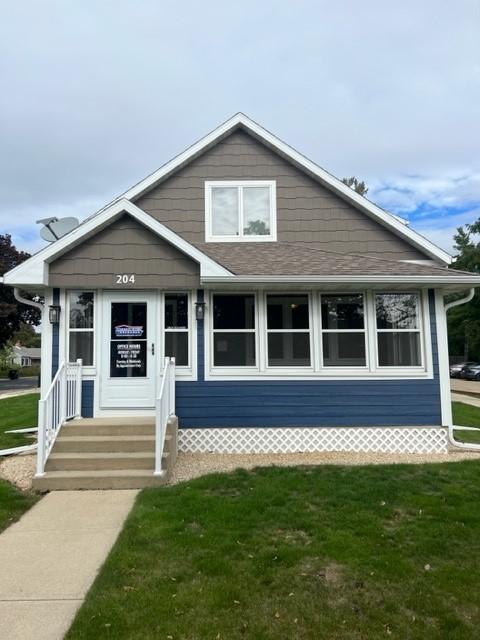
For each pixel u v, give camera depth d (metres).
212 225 10.38
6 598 3.54
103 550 4.38
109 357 8.53
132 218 8.51
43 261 8.22
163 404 6.93
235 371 8.66
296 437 8.63
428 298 8.93
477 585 3.63
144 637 2.99
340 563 3.97
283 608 3.32
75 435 7.35
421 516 5.10
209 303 8.73
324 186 10.40
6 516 5.27
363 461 7.88
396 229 10.09
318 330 8.81
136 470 6.64
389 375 8.76
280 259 9.18
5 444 9.13
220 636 3.00
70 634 3.05
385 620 3.18
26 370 59.69
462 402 17.98
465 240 40.53
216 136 10.35
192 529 4.73
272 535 4.57
